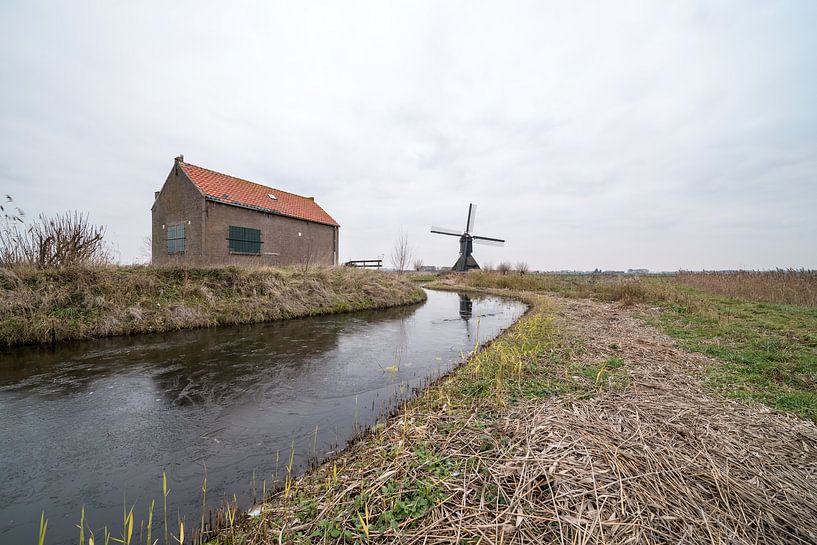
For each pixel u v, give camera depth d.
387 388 5.52
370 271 18.28
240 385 5.66
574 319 10.65
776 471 2.73
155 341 8.47
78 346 7.87
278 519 2.49
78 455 3.66
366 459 3.13
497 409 3.90
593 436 3.12
